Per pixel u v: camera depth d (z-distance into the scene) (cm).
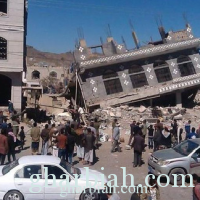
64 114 3212
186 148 1583
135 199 911
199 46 3703
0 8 3134
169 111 3284
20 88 3158
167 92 3544
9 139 1703
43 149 1838
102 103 3397
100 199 1191
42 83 7188
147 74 3581
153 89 3509
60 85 6638
